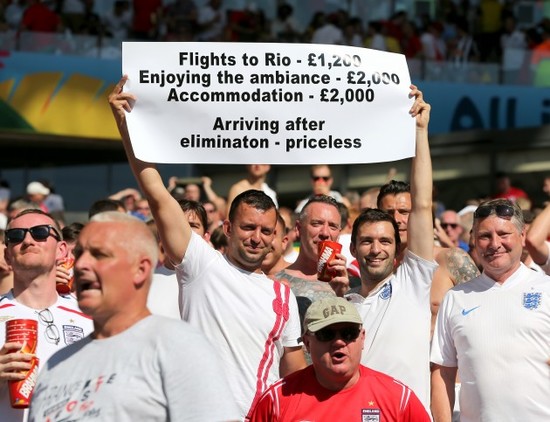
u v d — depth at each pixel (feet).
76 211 116.88
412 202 32.81
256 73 32.40
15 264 29.73
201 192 99.96
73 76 101.40
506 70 109.40
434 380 33.45
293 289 35.37
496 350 32.22
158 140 31.86
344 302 27.40
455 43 110.22
